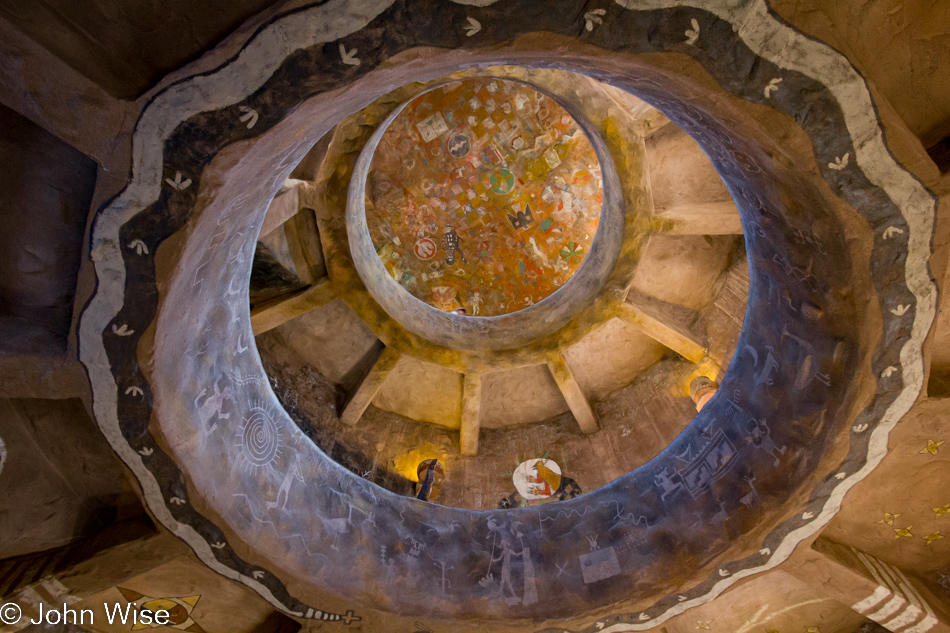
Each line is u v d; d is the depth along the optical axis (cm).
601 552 747
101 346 498
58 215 454
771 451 669
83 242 445
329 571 691
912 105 445
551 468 1081
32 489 583
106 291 472
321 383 1109
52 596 574
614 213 1023
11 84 371
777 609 722
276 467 708
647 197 959
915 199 467
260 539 648
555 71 899
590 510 796
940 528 642
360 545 733
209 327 611
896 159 450
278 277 1003
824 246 538
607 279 1038
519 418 1167
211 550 628
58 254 469
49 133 432
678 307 1083
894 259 503
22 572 573
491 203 1451
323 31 376
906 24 409
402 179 1432
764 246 639
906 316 527
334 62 393
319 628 680
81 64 369
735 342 997
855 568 644
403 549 753
